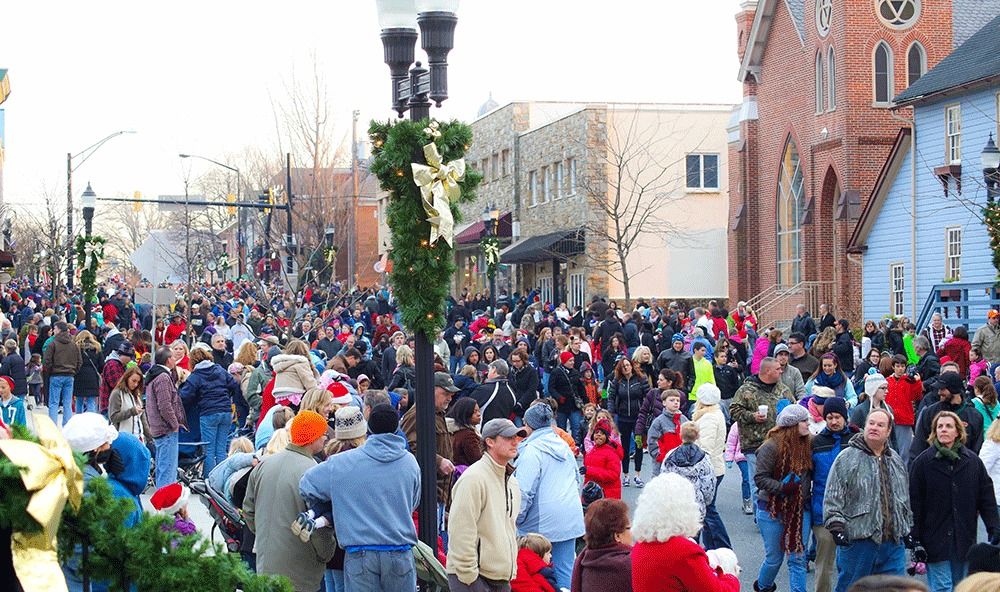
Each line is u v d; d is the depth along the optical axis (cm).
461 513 850
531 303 4594
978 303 3134
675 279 5169
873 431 995
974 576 443
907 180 3738
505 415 1617
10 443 441
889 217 3825
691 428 1254
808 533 1138
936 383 1380
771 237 4612
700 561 722
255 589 530
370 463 847
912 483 1036
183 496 930
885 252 3850
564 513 1073
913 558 1106
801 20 4378
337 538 849
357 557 838
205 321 3456
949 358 2131
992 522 1041
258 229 5253
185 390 1681
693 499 737
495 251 4231
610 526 784
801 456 1108
